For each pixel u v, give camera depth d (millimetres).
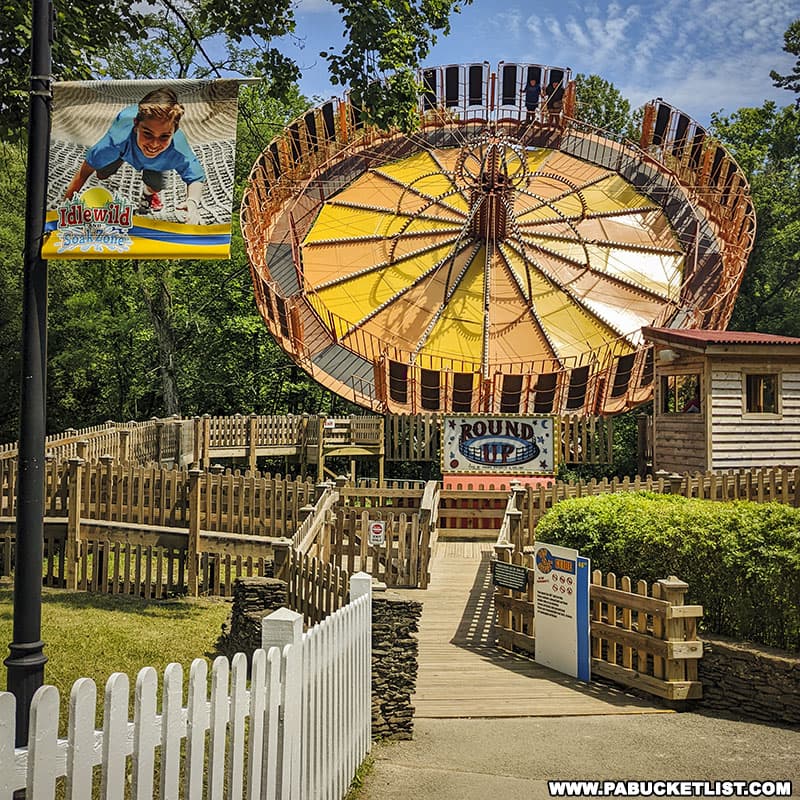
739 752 7719
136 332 48938
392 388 28438
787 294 55094
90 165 6746
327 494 15977
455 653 11555
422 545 15484
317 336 31047
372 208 36500
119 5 16062
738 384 21891
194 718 4270
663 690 9250
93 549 16281
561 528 12227
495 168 34344
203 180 6793
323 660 6043
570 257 35125
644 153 39656
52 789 3484
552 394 27438
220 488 16266
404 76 14898
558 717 8898
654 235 36875
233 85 6859
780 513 9688
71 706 3553
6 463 17297
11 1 12773
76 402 49781
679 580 9547
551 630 10867
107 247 6648
